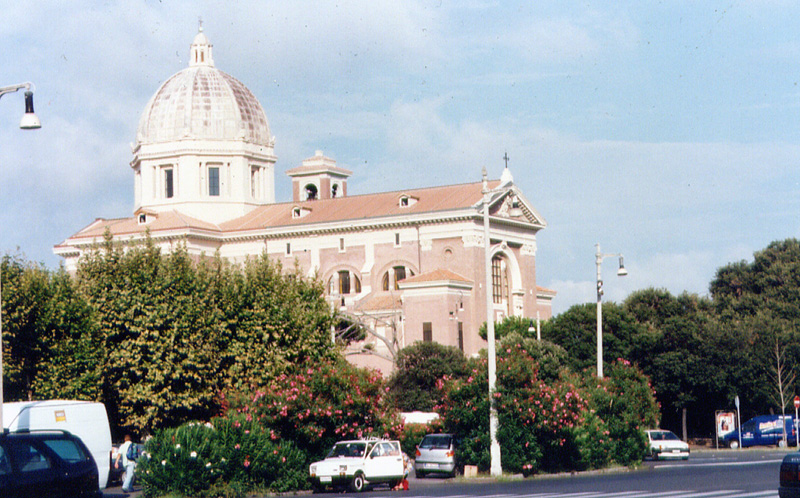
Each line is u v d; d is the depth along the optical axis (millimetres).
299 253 118062
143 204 125500
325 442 42719
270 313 51688
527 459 45875
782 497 23375
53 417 35562
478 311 108625
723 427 83750
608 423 51750
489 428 46594
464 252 109625
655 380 88938
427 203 113812
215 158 124812
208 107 125625
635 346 90500
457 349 88500
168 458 36625
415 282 105625
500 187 112812
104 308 48625
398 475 41375
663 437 63875
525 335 98500
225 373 49594
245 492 37844
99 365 47875
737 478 39500
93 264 50250
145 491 36531
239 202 125250
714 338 89500
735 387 87625
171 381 48188
